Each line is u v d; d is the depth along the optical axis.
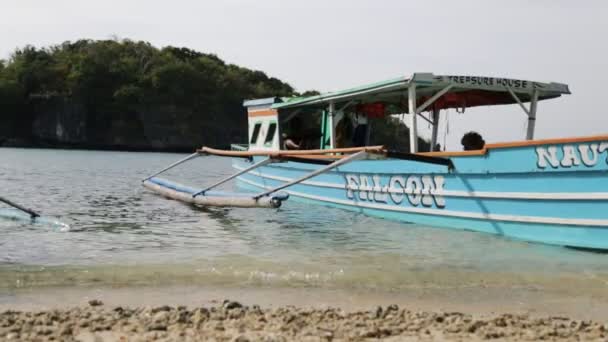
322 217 13.38
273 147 17.62
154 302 6.04
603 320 5.74
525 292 6.84
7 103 130.75
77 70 134.75
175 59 147.75
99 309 5.64
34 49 143.25
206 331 4.89
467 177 10.80
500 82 12.01
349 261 8.38
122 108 133.25
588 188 8.84
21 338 4.60
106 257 8.38
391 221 12.73
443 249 9.38
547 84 12.41
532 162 9.58
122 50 150.00
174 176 30.81
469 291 6.85
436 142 14.46
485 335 4.96
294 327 5.06
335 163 11.23
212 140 136.25
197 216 13.50
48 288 6.54
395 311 5.70
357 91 13.27
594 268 8.04
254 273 7.45
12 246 9.12
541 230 9.67
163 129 132.12
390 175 12.76
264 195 12.73
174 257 8.47
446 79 11.65
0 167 34.50
